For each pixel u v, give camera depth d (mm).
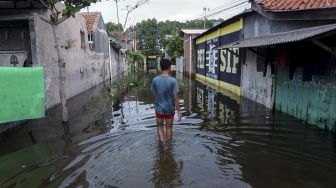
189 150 6699
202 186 5043
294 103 9641
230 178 5336
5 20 10320
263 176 5418
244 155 6410
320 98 8219
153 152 6586
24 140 7465
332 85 7648
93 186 5051
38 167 5824
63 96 9352
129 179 5301
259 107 11438
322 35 6238
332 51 7035
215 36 20312
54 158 6273
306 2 9133
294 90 9617
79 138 7629
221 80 18734
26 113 7359
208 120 9430
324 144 7023
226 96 14602
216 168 5758
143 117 10133
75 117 10117
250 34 13492
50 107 11273
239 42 12836
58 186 5055
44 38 11039
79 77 16266
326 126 8008
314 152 6535
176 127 8578
